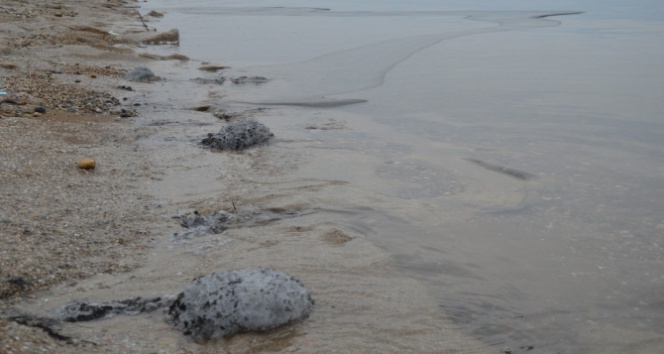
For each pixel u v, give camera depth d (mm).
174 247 5215
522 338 4074
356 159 7711
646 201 6445
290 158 7723
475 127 9258
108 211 5836
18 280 4434
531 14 27141
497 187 6832
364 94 11656
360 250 5262
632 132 8906
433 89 12023
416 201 6375
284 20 24953
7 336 3621
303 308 4219
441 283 4766
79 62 14203
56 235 5191
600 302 4547
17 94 10352
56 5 25812
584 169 7406
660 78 12820
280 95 11648
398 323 4199
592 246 5441
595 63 14789
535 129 9109
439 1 34562
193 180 6883
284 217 5945
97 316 4121
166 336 3953
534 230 5742
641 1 33344
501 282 4805
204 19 25516
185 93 11898
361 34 20375
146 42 18719
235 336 3980
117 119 9570
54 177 6531
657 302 4555
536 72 13688
